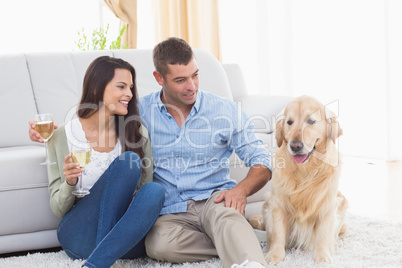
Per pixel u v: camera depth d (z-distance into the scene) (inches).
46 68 105.3
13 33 172.6
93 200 73.8
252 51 192.9
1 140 98.4
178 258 73.1
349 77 172.2
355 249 79.9
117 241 67.4
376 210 110.8
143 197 70.1
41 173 83.4
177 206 78.0
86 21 181.3
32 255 81.0
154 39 191.2
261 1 184.7
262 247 81.8
